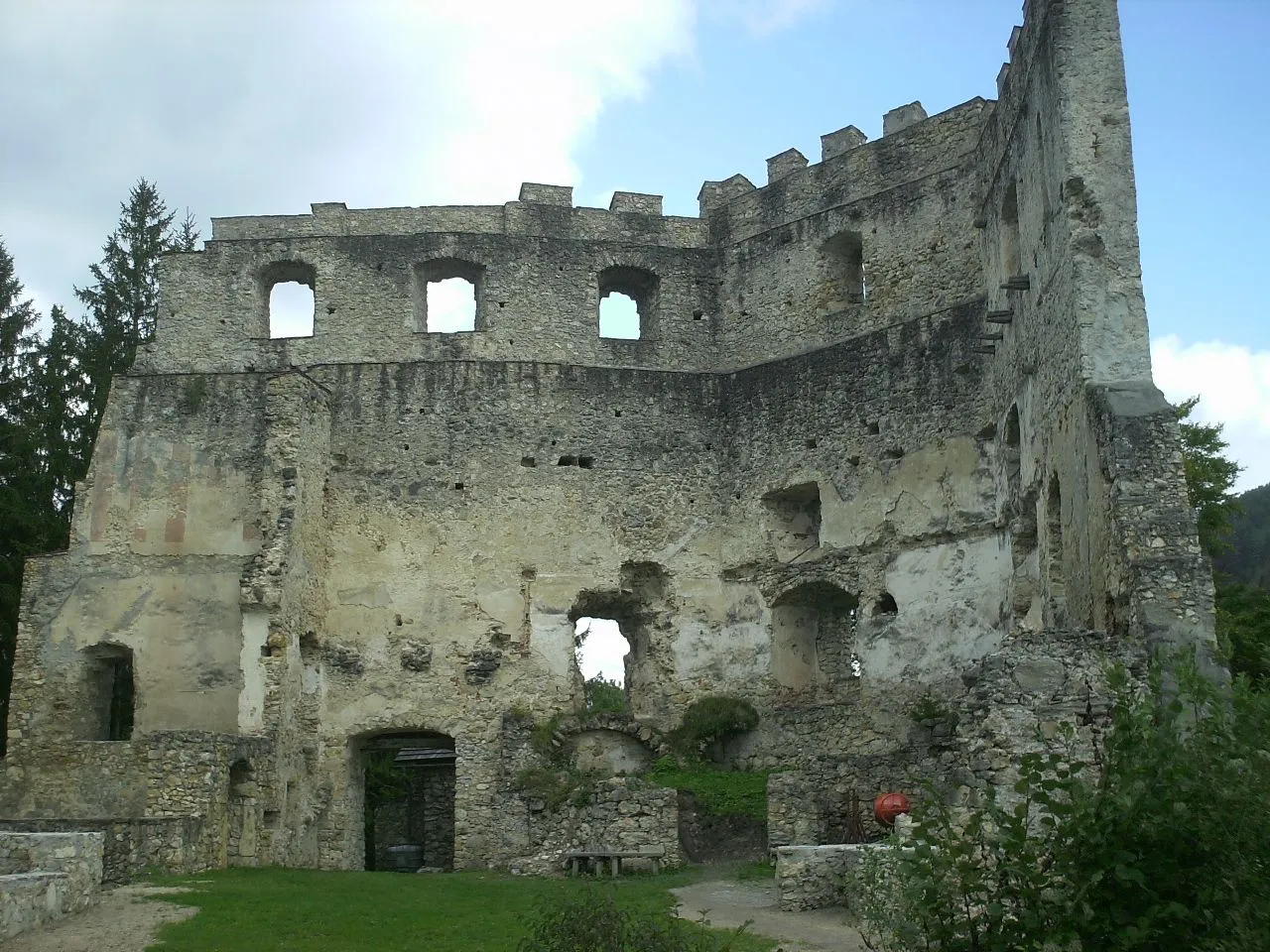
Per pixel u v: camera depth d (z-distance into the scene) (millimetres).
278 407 25516
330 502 27438
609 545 27969
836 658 27625
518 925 15266
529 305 29594
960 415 25266
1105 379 17969
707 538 28438
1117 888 8688
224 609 24609
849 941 13984
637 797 22156
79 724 24562
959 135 28062
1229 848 8570
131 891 16875
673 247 30875
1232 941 8211
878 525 26141
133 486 25594
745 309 30141
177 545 25172
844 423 27156
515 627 27141
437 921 15695
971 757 15531
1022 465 22188
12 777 21406
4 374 34406
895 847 11500
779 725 26469
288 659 24219
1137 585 16078
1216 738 9312
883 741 24969
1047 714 15445
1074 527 18750
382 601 27031
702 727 26172
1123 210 18516
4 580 30406
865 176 29312
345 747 26125
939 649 24656
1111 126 18781
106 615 24891
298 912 15945
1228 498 31141
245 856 21578
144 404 26031
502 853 23438
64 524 31984
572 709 26844
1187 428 31922
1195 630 15805
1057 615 19797
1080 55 19062
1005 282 23578
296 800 24438
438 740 28188
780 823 21609
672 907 15664
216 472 25562
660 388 29125
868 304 28125
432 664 26734
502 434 28172
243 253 29750
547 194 31109
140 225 38656
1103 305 18234
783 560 27656
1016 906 8844
